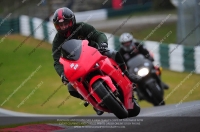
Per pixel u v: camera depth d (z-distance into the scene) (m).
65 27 22.14
